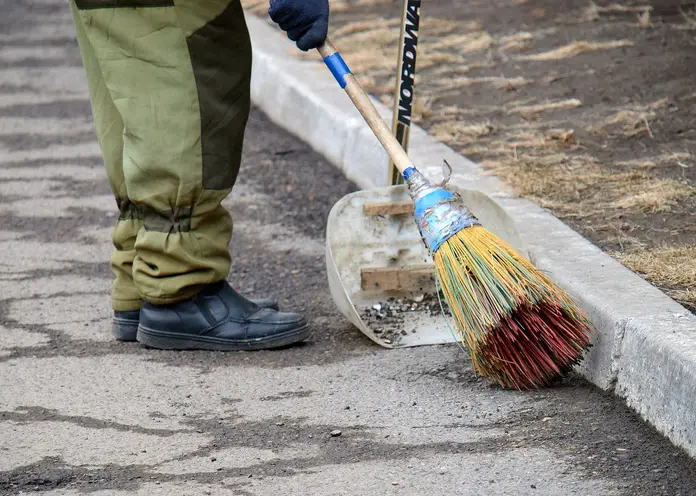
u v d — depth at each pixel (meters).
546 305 6.09
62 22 19.47
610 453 5.41
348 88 6.64
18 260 8.98
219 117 6.68
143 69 6.52
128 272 7.15
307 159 11.82
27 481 5.32
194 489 5.21
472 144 10.09
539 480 5.18
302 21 6.60
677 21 13.48
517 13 14.98
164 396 6.34
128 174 6.66
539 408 5.96
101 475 5.38
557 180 8.81
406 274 7.46
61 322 7.64
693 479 5.13
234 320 7.06
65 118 13.57
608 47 12.62
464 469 5.32
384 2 16.91
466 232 6.15
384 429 5.80
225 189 6.85
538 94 11.40
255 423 5.94
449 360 6.73
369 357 6.84
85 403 6.25
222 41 6.62
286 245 9.33
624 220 7.89
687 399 5.34
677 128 9.89
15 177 11.33
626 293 6.35
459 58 13.09
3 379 6.61
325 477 5.30
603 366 6.12
